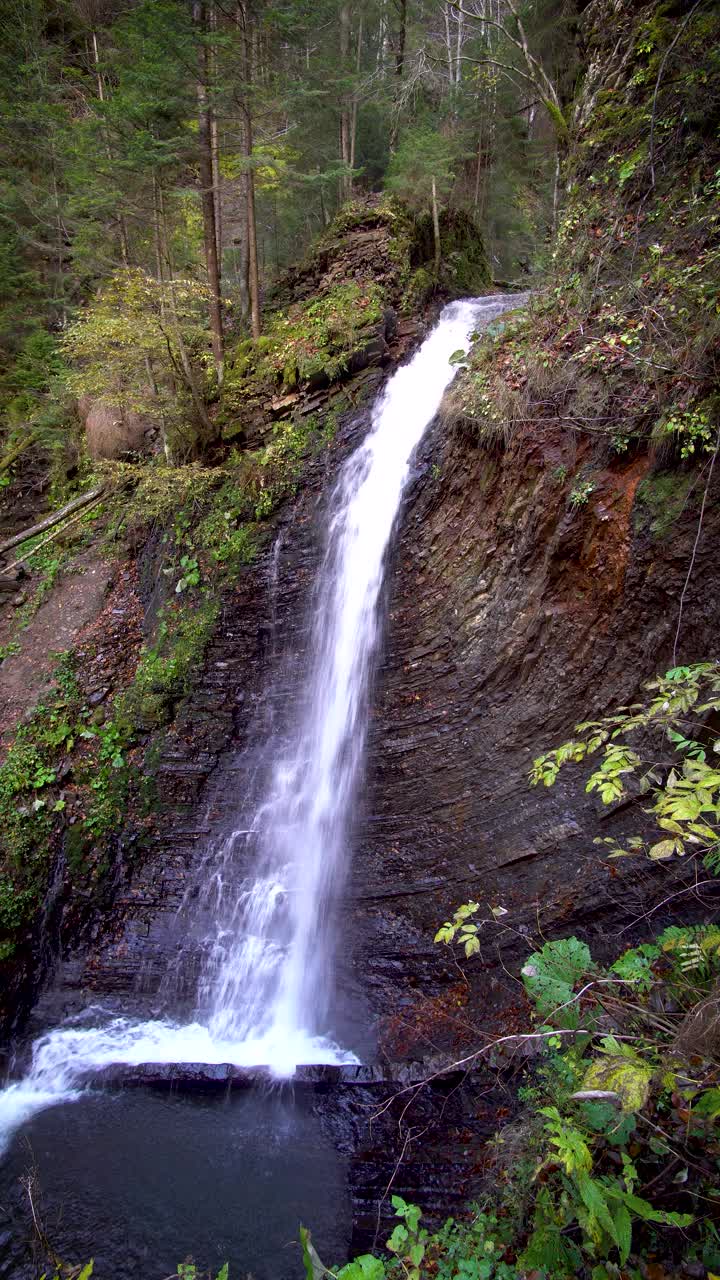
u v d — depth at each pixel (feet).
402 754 22.72
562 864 17.54
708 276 17.08
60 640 31.99
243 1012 20.51
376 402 31.07
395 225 38.11
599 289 20.54
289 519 30.45
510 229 58.80
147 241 44.83
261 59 38.40
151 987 21.54
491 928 18.13
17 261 48.32
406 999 18.65
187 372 32.83
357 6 52.85
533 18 41.34
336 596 27.58
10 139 47.85
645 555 17.10
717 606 15.56
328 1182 14.19
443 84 58.34
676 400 16.66
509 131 56.85
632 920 15.78
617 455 18.45
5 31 49.44
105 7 54.39
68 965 22.27
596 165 24.73
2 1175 15.10
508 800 19.49
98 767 26.68
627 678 17.40
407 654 24.25
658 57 23.27
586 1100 9.09
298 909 21.89
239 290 46.06
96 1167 15.20
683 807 7.97
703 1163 8.36
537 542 20.44
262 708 27.14
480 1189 12.09
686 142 20.83
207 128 33.73
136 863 24.44
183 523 32.86
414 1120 15.12
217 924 22.63
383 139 55.83
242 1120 16.25
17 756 26.81
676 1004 10.16
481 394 23.29
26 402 45.01
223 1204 14.01
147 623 31.45
